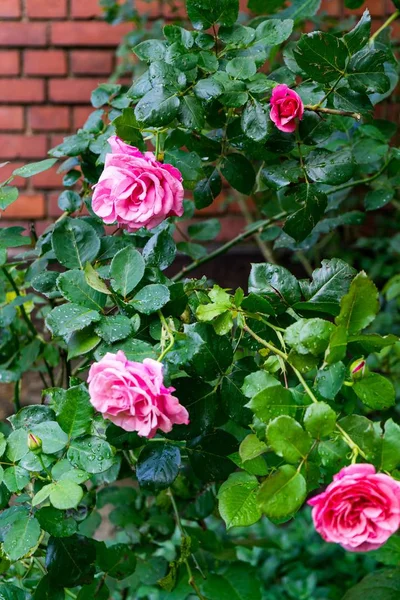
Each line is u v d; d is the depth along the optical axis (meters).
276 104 2.17
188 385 2.11
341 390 2.08
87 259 2.19
